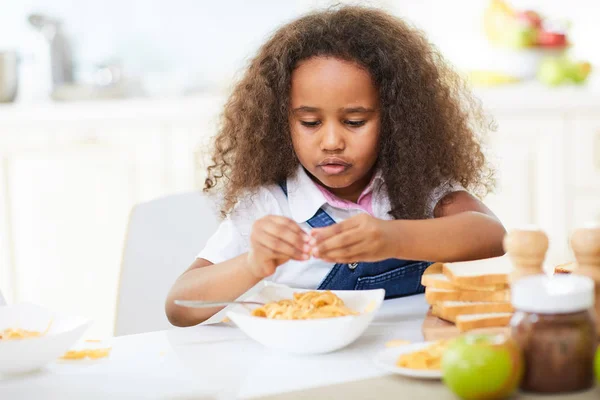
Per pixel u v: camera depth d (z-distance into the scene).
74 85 2.86
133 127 2.59
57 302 2.63
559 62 2.88
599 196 2.77
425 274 0.99
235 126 1.29
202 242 1.52
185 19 3.17
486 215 1.12
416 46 1.26
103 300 2.64
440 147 1.26
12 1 3.04
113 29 3.14
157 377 0.80
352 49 1.14
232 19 3.19
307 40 1.16
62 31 2.94
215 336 0.95
